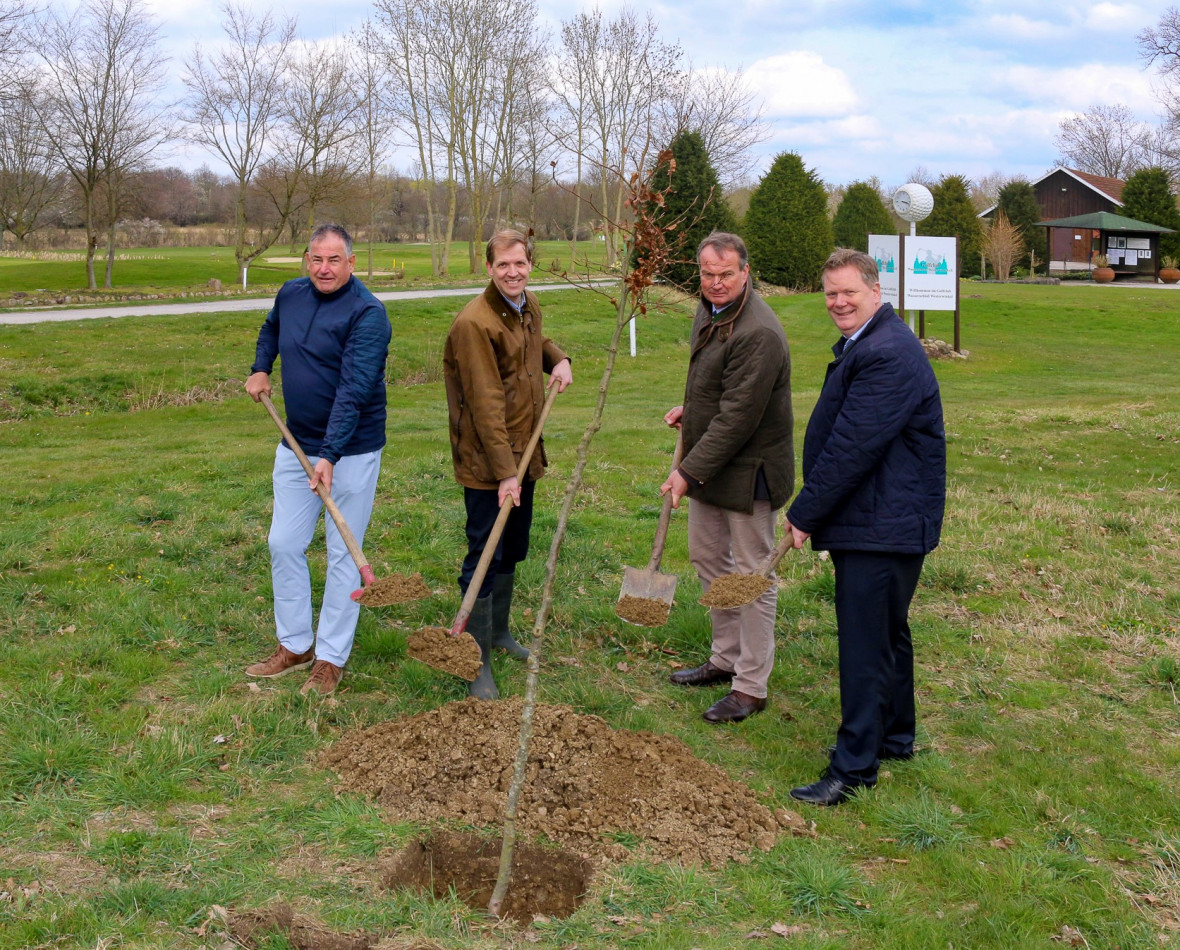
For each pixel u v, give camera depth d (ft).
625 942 9.16
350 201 139.85
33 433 39.52
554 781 11.59
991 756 13.21
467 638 11.06
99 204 122.93
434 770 11.76
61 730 12.50
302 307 14.26
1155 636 17.57
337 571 14.34
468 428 13.85
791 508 11.80
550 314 78.02
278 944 8.78
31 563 18.66
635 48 123.13
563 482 27.73
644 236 9.91
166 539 20.35
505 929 9.43
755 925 9.49
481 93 142.00
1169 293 117.91
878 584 11.75
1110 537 23.59
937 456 11.72
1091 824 11.50
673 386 56.80
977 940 9.39
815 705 14.73
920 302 70.23
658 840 10.76
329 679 14.35
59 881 9.64
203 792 11.46
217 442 35.42
